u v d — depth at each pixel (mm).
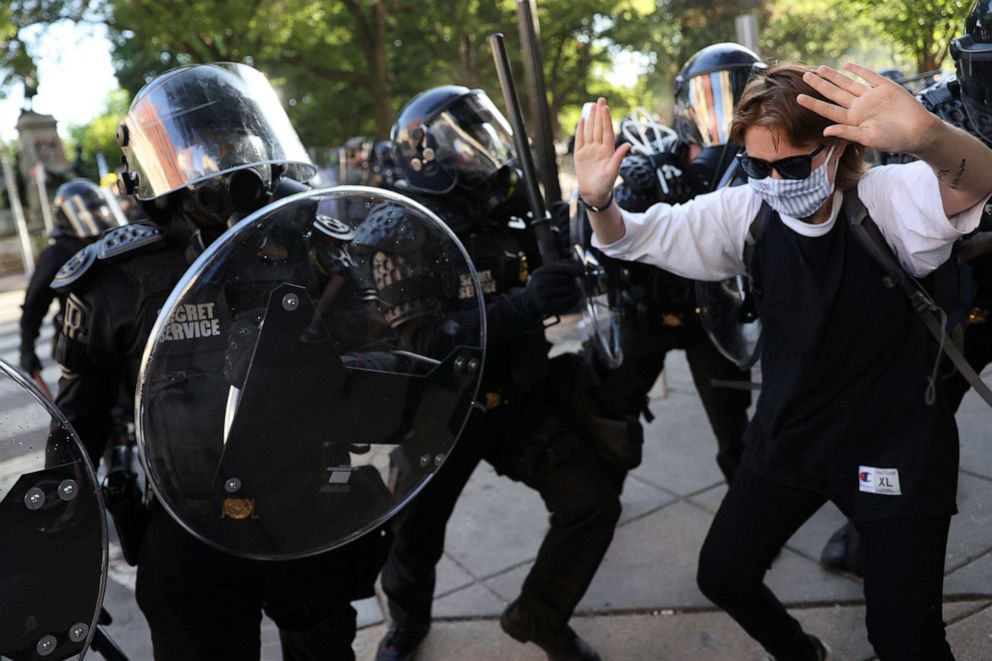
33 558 1464
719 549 1865
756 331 2287
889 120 1375
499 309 2193
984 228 1815
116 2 15836
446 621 2885
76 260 1827
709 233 1816
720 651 2502
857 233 1612
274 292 1673
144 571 1843
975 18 1915
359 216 1783
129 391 1943
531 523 3455
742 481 1852
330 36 19688
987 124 1965
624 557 3098
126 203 7152
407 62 20828
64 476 1476
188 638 1818
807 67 1622
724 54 2650
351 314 1768
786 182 1601
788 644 1981
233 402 1665
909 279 1617
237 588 1825
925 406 1630
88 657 2744
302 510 1775
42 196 19938
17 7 16547
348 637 2096
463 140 2385
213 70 1895
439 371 1893
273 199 1918
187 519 1681
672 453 3904
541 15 17250
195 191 1812
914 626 1581
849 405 1667
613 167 1765
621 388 2799
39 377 4480
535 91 2477
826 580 2721
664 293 2750
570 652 2457
